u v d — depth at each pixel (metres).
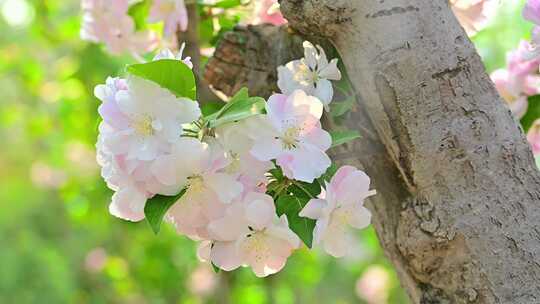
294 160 1.01
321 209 1.01
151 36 1.44
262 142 1.01
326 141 1.02
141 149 1.00
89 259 3.66
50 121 3.30
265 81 1.21
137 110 1.01
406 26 1.05
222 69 1.23
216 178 1.00
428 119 1.05
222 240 1.03
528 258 1.04
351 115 1.11
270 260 1.03
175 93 1.01
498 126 1.05
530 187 1.05
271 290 3.04
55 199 4.54
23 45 3.16
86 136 2.86
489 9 1.25
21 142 4.57
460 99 1.05
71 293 4.07
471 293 1.05
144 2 1.43
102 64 2.54
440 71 1.05
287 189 1.04
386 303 3.39
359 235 3.33
